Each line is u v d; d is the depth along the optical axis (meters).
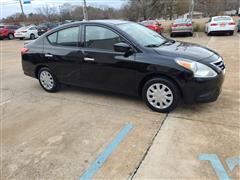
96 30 4.17
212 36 15.54
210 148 2.87
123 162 2.70
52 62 4.80
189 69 3.41
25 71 5.37
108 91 4.65
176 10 50.22
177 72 3.46
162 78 3.65
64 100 4.66
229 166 2.55
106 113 3.95
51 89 5.12
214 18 16.00
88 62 4.27
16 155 2.95
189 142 3.01
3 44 17.98
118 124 3.56
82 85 4.59
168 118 3.65
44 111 4.20
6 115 4.13
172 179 2.41
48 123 3.73
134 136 3.21
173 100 3.67
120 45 3.72
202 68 3.42
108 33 4.04
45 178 2.53
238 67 6.49
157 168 2.57
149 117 3.72
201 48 4.07
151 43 4.01
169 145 2.96
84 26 4.32
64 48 4.58
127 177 2.47
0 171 2.68
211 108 3.90
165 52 3.65
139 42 3.84
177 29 16.30
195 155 2.75
